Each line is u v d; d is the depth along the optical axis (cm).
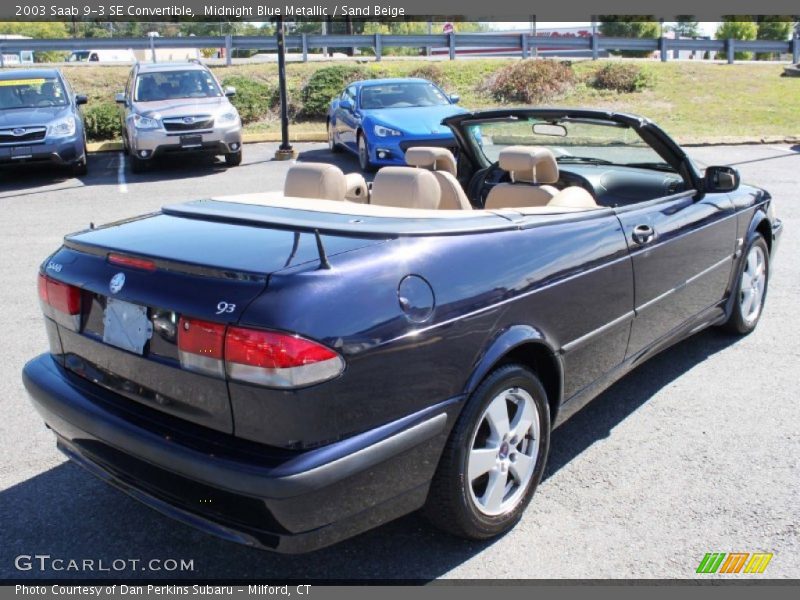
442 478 279
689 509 325
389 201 345
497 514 305
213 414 251
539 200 372
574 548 301
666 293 404
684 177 441
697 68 2164
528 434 319
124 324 275
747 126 1656
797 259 714
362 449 246
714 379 459
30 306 608
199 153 1294
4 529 320
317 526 243
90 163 1441
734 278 491
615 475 354
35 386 308
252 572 293
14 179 1289
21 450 384
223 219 318
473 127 470
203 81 1377
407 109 1242
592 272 337
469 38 2205
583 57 2341
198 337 247
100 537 315
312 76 1870
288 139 1554
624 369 386
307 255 262
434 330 265
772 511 322
